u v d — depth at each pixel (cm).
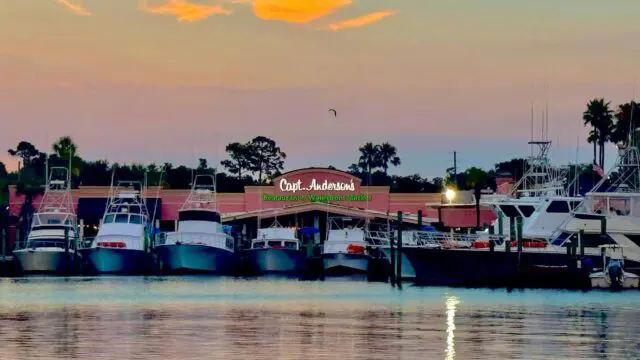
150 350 14175
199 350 14175
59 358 13575
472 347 14362
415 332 15750
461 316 17625
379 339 15062
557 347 14375
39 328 16288
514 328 16125
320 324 16738
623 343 14712
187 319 17488
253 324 16775
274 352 14025
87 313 18338
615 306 18975
